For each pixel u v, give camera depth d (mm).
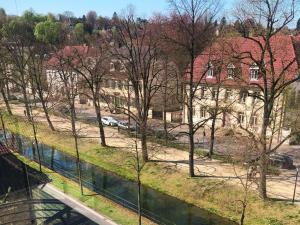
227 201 27781
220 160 35156
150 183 32344
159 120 55312
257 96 27688
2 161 24750
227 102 43031
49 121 49219
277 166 33375
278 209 25828
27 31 78188
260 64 26156
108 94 58812
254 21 25312
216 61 33938
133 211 27328
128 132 45844
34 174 28156
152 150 38812
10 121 55094
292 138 40375
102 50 47594
